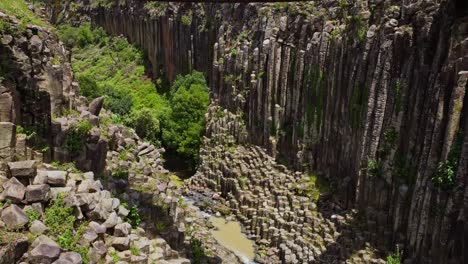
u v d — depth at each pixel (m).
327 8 48.12
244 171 52.62
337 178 43.81
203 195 54.88
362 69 40.22
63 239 17.98
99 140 26.81
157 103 79.50
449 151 29.72
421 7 35.53
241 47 60.19
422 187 31.89
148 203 28.09
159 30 86.38
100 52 104.38
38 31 25.83
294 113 50.06
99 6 113.25
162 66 86.50
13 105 21.55
